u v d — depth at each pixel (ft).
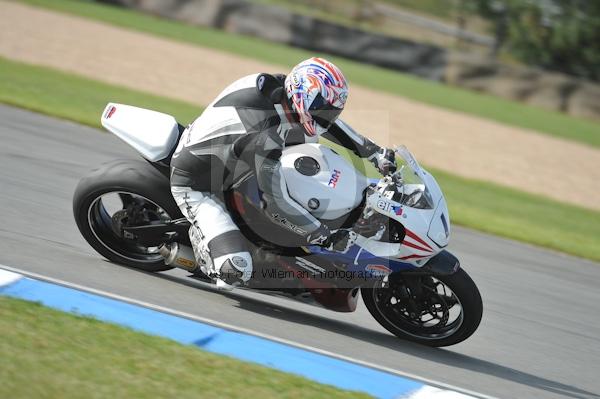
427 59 281.95
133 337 48.73
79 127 114.73
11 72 149.79
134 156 104.53
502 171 154.92
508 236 104.63
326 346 55.52
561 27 309.63
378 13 358.43
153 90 163.32
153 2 300.61
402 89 238.07
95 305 53.31
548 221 121.49
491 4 327.67
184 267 60.75
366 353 55.77
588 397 56.13
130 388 42.06
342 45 283.79
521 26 321.32
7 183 80.38
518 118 231.30
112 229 63.57
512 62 322.75
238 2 290.35
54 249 64.03
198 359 47.47
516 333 68.49
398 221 55.67
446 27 350.43
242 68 210.38
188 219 58.70
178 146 59.06
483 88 276.41
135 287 59.11
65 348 45.19
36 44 193.16
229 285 57.41
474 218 110.42
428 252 55.83
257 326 56.49
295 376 48.03
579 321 76.07
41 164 90.58
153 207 62.59
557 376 59.62
